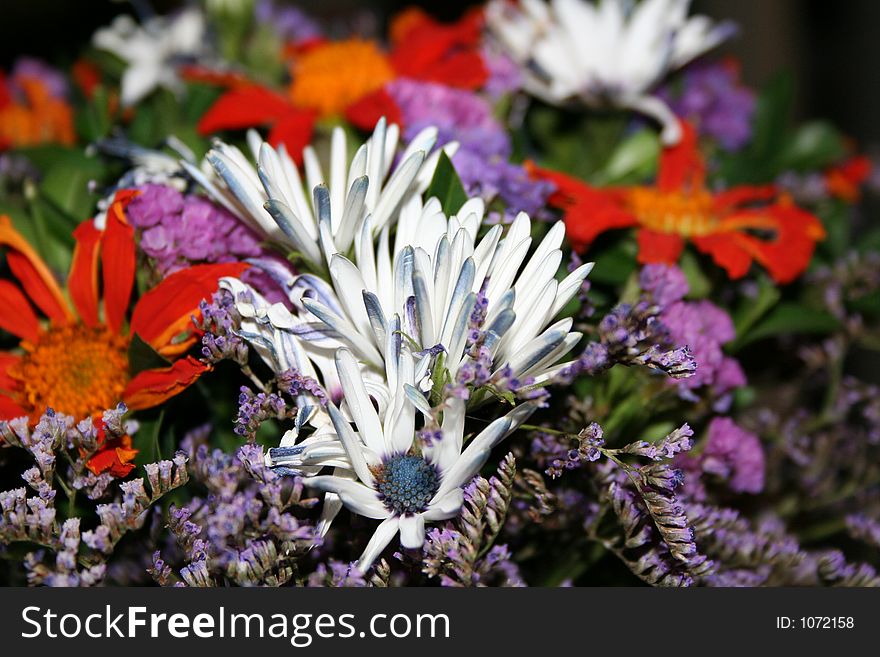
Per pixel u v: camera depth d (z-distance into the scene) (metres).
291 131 0.28
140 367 0.24
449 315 0.22
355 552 0.23
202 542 0.23
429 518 0.21
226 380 0.25
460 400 0.21
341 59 0.31
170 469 0.23
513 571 0.24
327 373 0.23
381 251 0.23
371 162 0.23
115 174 0.28
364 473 0.22
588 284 0.24
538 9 0.32
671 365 0.22
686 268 0.28
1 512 0.23
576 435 0.22
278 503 0.22
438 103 0.29
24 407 0.25
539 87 0.31
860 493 0.29
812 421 0.30
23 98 0.37
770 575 0.25
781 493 0.29
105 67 0.36
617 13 0.31
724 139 0.34
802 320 0.28
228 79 0.31
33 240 0.28
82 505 0.24
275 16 0.37
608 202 0.27
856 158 0.37
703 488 0.26
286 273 0.23
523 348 0.22
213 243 0.24
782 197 0.31
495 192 0.25
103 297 0.25
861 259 0.31
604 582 0.26
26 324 0.25
